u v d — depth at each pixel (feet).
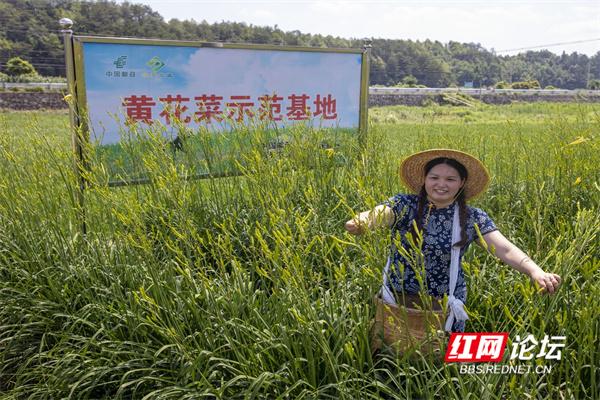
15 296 13.62
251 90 20.44
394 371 10.36
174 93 18.84
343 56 22.30
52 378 11.46
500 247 10.05
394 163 17.44
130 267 12.82
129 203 12.28
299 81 21.45
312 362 9.58
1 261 15.02
